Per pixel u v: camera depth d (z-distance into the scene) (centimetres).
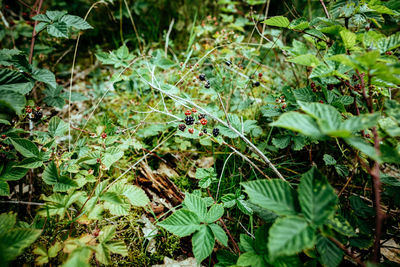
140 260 150
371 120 87
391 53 140
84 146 175
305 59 121
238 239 161
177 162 226
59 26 163
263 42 360
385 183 132
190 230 125
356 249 136
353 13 148
